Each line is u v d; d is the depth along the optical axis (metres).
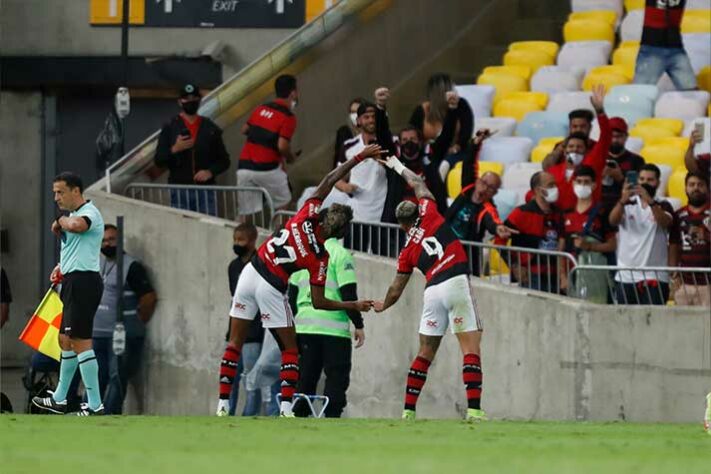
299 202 61.50
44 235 77.12
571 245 54.19
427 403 55.53
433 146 58.28
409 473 23.94
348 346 51.88
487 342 53.97
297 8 75.81
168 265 60.91
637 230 54.00
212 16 76.00
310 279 46.03
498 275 55.72
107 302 59.31
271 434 32.81
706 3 73.31
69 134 77.50
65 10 76.31
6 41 76.69
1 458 26.20
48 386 56.19
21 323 76.38
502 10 75.50
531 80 70.62
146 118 77.19
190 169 63.03
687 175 54.47
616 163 56.12
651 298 52.72
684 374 51.31
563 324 52.12
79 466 24.80
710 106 66.38
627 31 72.75
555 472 24.39
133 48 76.38
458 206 55.16
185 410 60.47
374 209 57.66
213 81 75.94
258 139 62.19
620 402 51.66
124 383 60.66
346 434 33.19
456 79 72.62
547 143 64.56
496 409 53.72
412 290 55.56
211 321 59.78
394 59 70.44
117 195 62.44
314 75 66.94
